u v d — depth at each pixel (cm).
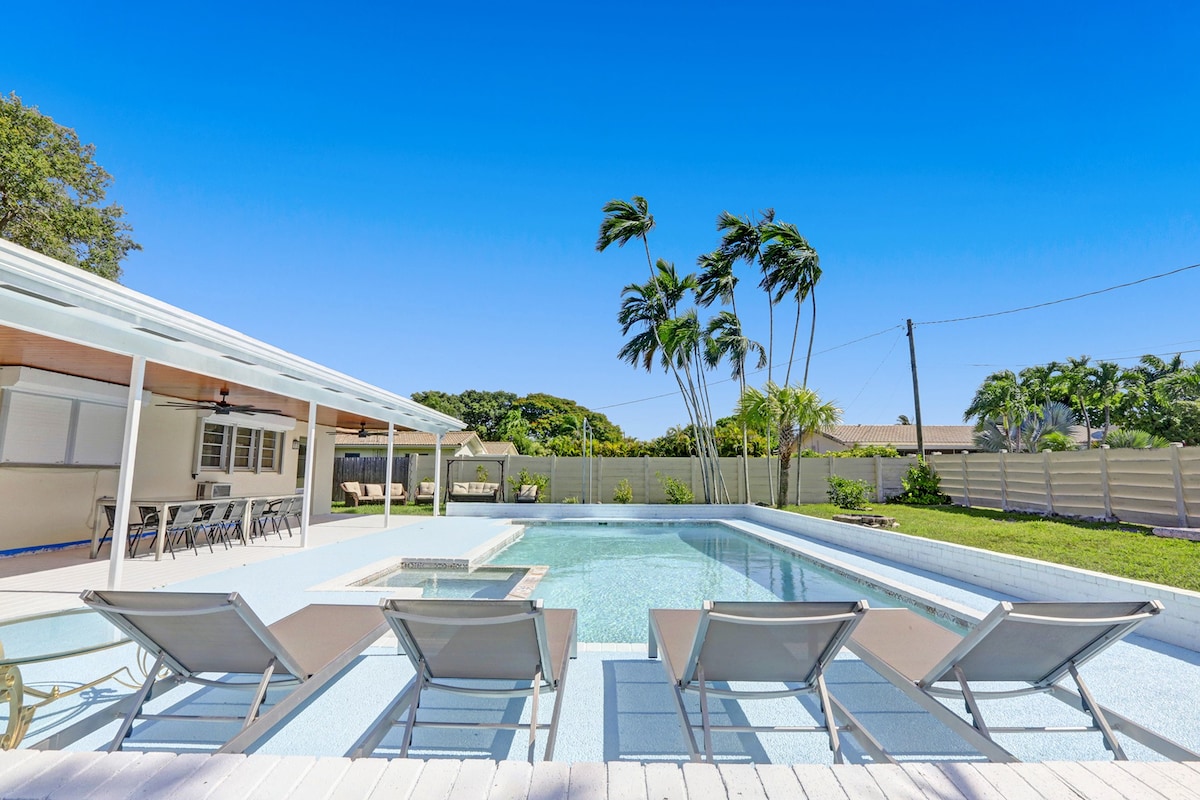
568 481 1916
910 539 793
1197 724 304
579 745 284
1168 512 1007
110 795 157
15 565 693
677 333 1758
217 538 984
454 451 2373
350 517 1411
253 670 276
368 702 326
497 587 745
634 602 686
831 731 256
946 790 165
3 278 414
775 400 1714
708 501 1870
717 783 167
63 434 821
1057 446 2070
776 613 258
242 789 161
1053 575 539
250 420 1136
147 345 577
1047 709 323
